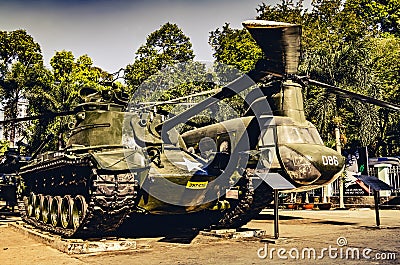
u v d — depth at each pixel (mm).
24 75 32094
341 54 25953
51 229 11992
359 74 25797
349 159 22422
